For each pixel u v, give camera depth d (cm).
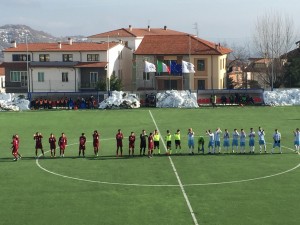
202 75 10456
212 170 4134
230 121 6800
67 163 4497
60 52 10775
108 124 6812
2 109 8325
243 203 3203
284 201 3234
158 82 10669
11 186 3709
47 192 3538
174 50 10556
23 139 5784
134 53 10662
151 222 2867
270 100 8469
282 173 3991
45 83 10625
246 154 4784
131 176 3972
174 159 4600
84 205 3219
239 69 15062
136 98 8562
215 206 3148
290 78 10550
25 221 2928
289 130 6031
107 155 4838
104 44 11144
